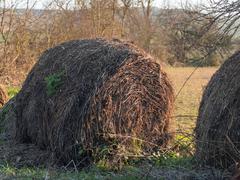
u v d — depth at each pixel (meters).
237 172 5.59
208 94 7.09
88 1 22.70
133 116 7.78
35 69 9.12
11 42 20.94
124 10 24.89
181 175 6.43
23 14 21.23
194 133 7.41
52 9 23.34
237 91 6.52
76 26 22.25
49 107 7.98
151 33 25.64
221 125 6.62
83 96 7.54
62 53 8.70
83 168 7.40
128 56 7.81
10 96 14.52
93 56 7.98
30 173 6.98
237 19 5.71
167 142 8.09
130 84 7.75
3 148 8.72
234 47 6.50
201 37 6.02
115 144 7.54
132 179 6.55
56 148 7.68
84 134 7.41
